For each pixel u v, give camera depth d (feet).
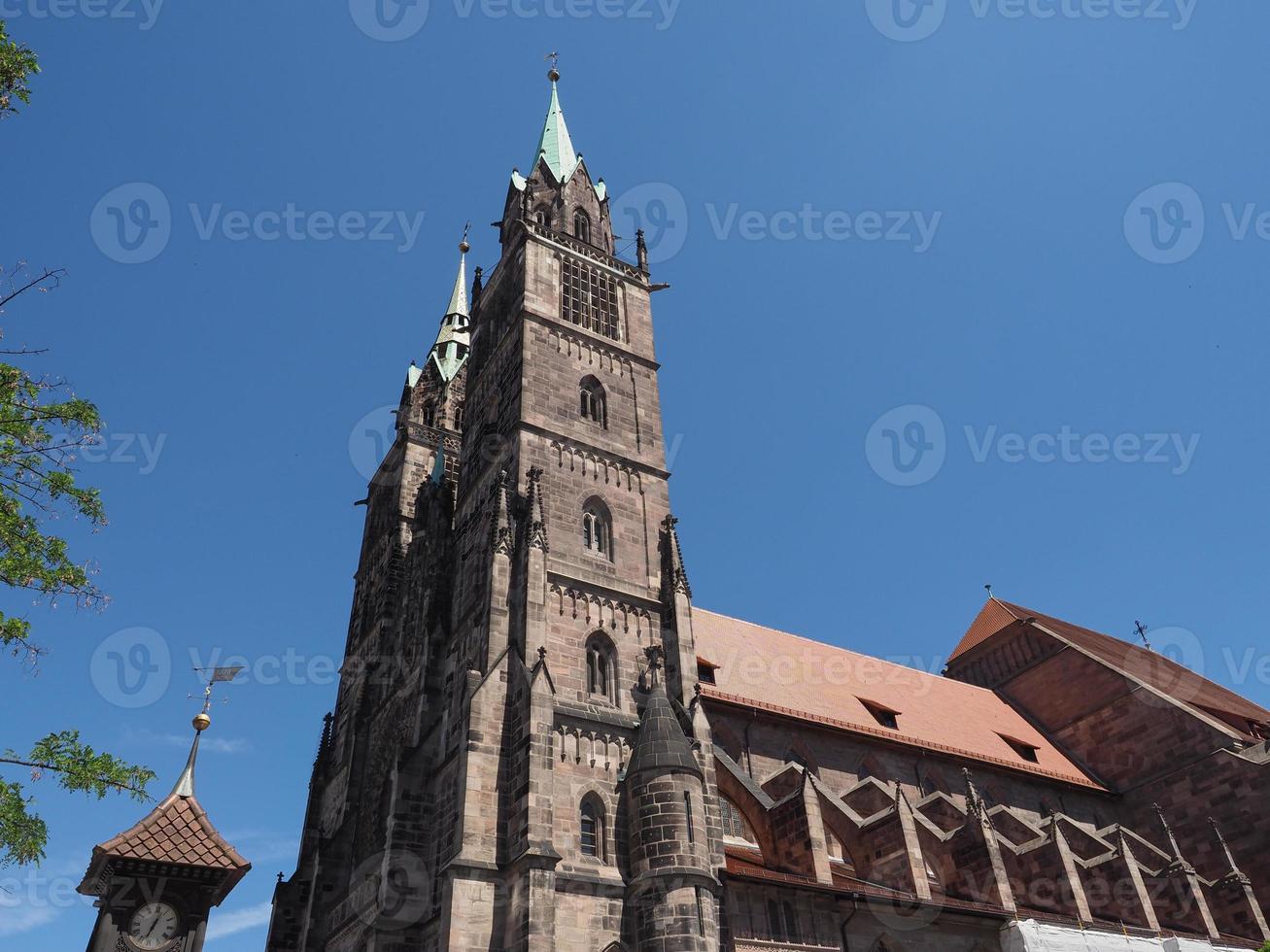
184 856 67.00
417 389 284.41
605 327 218.38
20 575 78.43
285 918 187.62
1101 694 265.13
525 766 139.54
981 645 303.07
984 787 224.12
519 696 148.25
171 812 69.82
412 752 160.04
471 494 196.13
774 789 178.50
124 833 67.21
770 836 161.17
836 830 172.35
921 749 212.84
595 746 149.59
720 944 133.80
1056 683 277.64
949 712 249.96
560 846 136.56
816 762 198.18
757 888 143.02
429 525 216.95
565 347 203.82
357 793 198.70
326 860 187.42
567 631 160.66
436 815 151.84
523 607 157.89
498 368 209.15
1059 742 267.80
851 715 214.48
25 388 78.89
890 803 176.65
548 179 244.63
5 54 77.92
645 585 175.52
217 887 67.87
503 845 137.28
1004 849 184.03
